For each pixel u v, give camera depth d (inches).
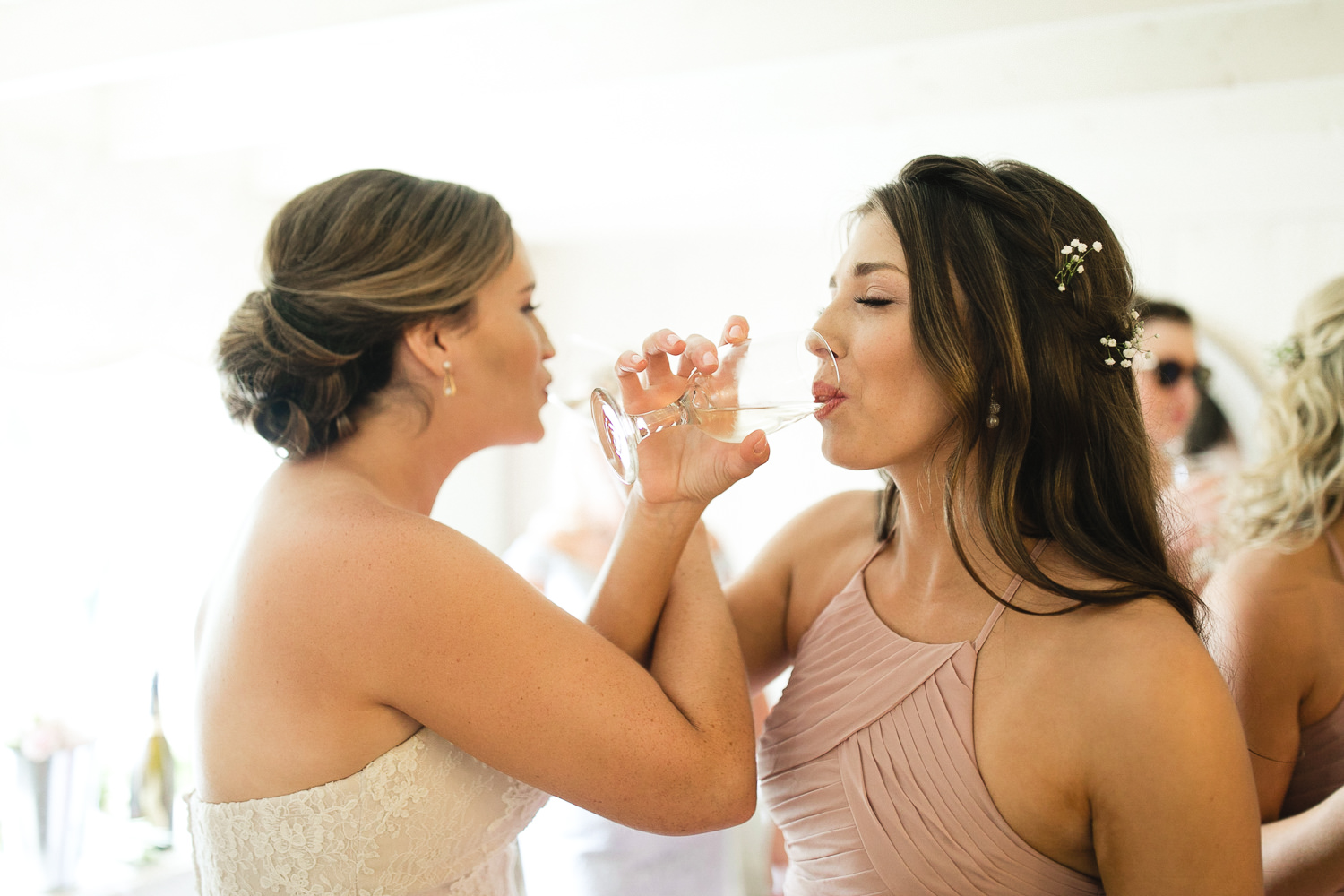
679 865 98.3
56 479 138.1
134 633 145.8
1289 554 59.6
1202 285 166.9
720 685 48.8
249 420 49.4
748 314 203.9
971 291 45.7
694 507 51.1
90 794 116.4
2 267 131.3
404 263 46.7
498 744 44.3
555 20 117.5
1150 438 49.0
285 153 164.4
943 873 43.9
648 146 143.2
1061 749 41.4
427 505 52.2
